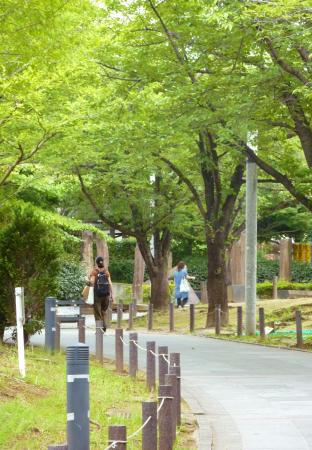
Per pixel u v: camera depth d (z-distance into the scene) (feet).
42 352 80.33
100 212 155.53
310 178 104.68
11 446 40.24
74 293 182.29
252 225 122.42
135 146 107.65
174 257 241.55
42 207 149.48
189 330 135.74
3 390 52.21
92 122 90.58
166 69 108.17
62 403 51.34
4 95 68.64
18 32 73.61
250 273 122.83
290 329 127.65
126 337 117.39
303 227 230.48
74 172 131.75
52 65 76.02
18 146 78.07
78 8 77.71
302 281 226.58
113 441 29.81
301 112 98.32
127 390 61.46
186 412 55.31
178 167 140.67
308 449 43.96
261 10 83.20
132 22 109.81
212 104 99.09
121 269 240.32
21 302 61.21
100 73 106.83
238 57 96.17
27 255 84.38
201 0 90.68
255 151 119.85
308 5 81.15
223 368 80.74
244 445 44.98
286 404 58.85
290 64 92.73
